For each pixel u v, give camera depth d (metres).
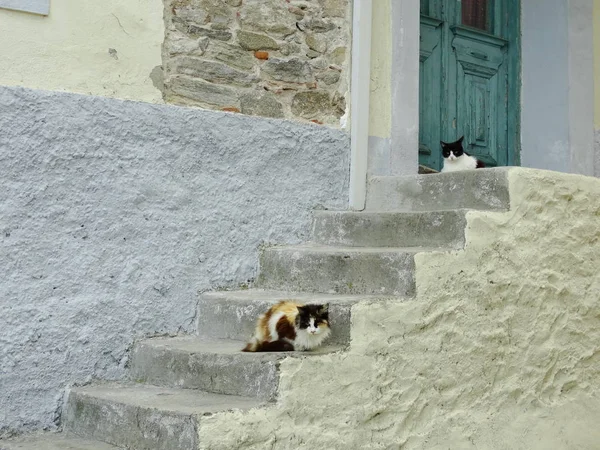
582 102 8.77
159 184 6.95
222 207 7.15
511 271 7.09
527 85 8.88
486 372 6.98
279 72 7.47
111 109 6.81
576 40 8.74
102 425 6.35
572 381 7.45
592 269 7.57
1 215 6.49
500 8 8.89
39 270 6.58
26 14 6.64
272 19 7.46
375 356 6.49
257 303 6.75
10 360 6.49
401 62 7.92
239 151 7.23
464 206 7.25
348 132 7.68
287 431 6.14
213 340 6.85
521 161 8.88
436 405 6.75
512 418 7.11
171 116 7.00
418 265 6.68
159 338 6.90
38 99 6.61
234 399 6.22
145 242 6.89
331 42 7.68
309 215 7.49
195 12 7.19
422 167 8.30
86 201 6.72
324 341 6.46
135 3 6.96
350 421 6.38
